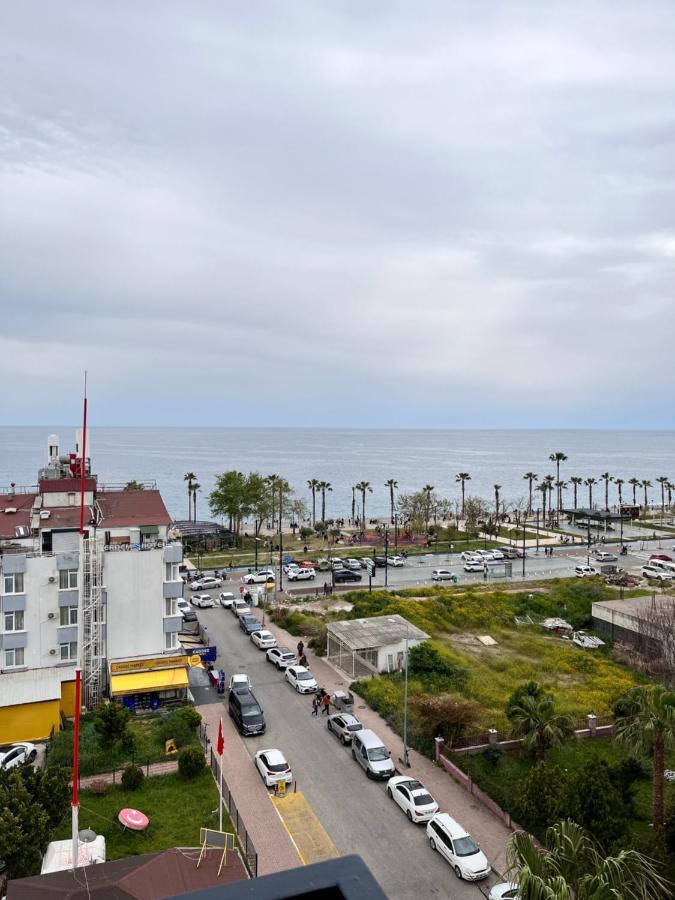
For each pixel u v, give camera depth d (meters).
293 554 125.69
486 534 150.75
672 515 188.12
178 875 29.25
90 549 56.59
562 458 184.75
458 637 78.19
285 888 4.87
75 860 29.05
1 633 54.56
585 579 102.56
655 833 34.62
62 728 51.72
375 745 46.38
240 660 68.56
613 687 62.25
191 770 44.03
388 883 34.19
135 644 59.41
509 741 48.25
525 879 22.09
